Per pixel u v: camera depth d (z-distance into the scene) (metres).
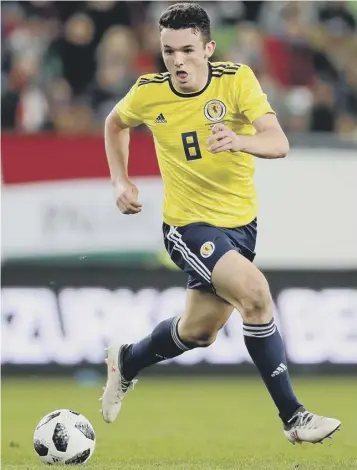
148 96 22.33
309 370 44.69
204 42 21.38
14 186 43.62
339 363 44.81
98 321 44.25
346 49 52.84
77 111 48.56
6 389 41.22
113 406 25.06
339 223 45.28
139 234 44.16
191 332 23.20
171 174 22.45
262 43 51.38
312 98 50.25
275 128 20.77
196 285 22.36
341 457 24.31
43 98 48.62
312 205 45.22
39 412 34.94
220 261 21.03
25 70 49.06
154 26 50.72
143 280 44.38
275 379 21.41
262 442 28.14
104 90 49.06
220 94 21.73
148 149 43.84
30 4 50.66
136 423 32.56
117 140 23.73
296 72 51.78
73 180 43.88
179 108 21.95
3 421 32.66
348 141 45.50
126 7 50.62
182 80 21.30
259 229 44.91
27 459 23.83
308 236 45.16
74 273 44.16
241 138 19.69
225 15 52.28
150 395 40.41
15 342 44.00
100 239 44.03
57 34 50.00
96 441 28.06
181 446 27.09
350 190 45.34
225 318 22.94
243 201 22.39
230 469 21.19
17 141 43.69
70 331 44.12
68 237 43.91
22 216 43.75
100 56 49.62
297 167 45.19
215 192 22.16
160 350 24.02
